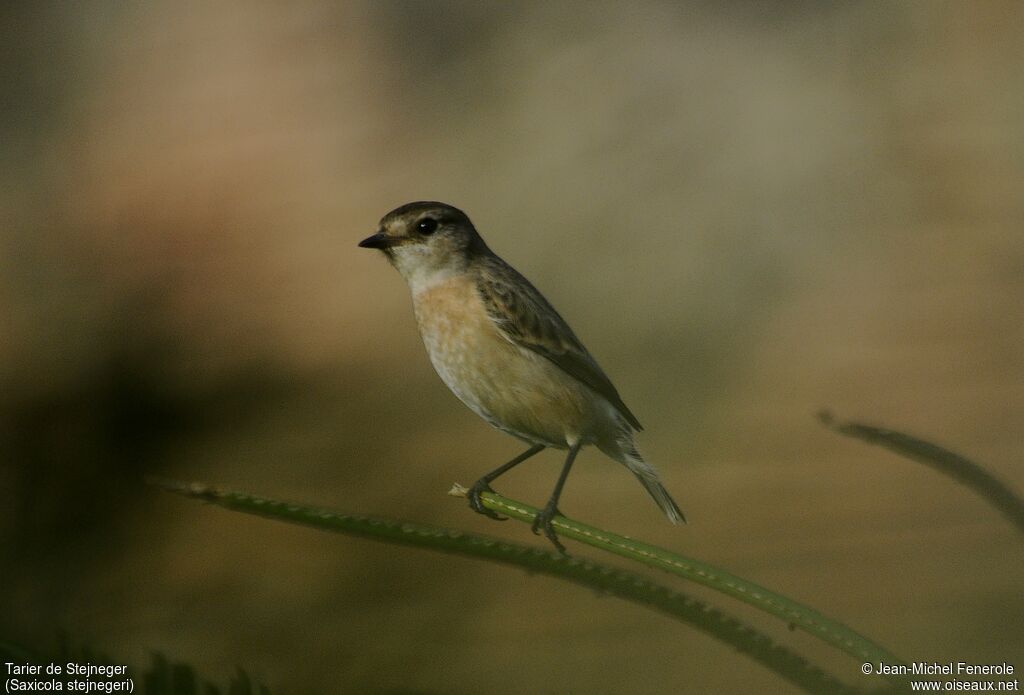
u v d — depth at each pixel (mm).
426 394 13016
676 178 16328
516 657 7785
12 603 8828
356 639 8227
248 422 12375
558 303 15000
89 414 12422
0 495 10617
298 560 9625
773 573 8703
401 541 2289
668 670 7410
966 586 7957
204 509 10586
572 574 2246
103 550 9789
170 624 8531
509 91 18016
